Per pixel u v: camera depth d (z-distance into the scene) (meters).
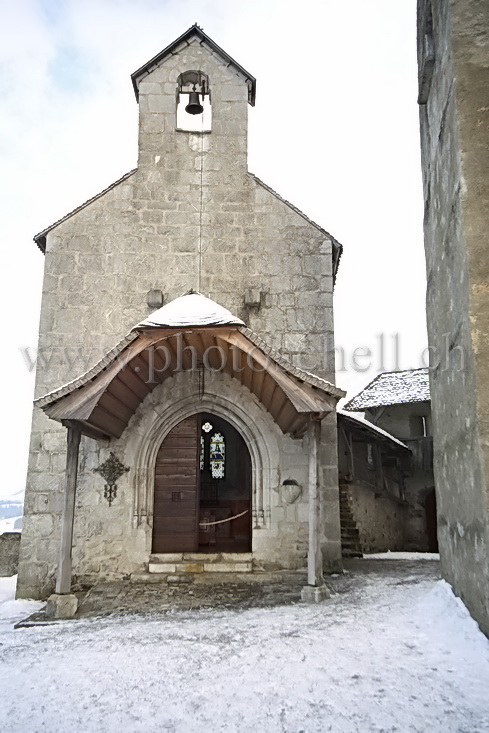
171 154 11.27
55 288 10.51
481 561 4.93
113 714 3.89
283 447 10.09
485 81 5.40
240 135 11.46
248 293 10.55
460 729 3.54
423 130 7.51
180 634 5.93
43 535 9.59
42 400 7.78
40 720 3.83
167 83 11.67
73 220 10.83
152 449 10.09
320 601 7.58
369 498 19.33
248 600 7.82
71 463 8.10
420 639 5.25
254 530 9.79
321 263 10.86
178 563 9.57
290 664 4.75
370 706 3.89
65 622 7.13
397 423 23.08
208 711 3.90
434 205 6.81
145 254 10.78
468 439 5.27
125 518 9.72
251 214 11.06
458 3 5.61
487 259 5.05
